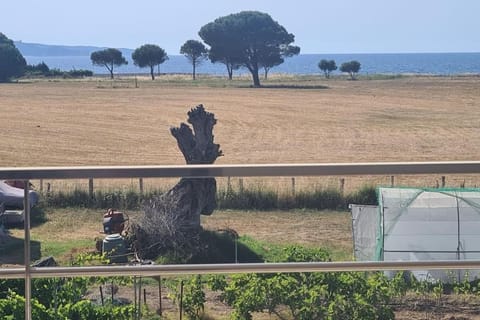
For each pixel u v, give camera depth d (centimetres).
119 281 795
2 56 14412
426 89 11206
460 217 1213
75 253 1441
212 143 2136
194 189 1752
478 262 358
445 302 777
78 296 754
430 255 1187
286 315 726
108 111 7069
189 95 9675
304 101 8731
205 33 14288
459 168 331
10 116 6500
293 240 1570
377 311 735
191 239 1644
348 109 7575
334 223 1644
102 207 2050
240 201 2006
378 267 355
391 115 6919
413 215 1227
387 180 2317
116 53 17350
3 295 764
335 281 733
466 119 6462
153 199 1803
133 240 1612
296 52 14488
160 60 16850
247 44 14050
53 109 7262
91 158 3994
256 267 355
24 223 354
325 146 4547
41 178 333
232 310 780
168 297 816
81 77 17238
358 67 16450
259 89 11494
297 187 2142
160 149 4366
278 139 4928
